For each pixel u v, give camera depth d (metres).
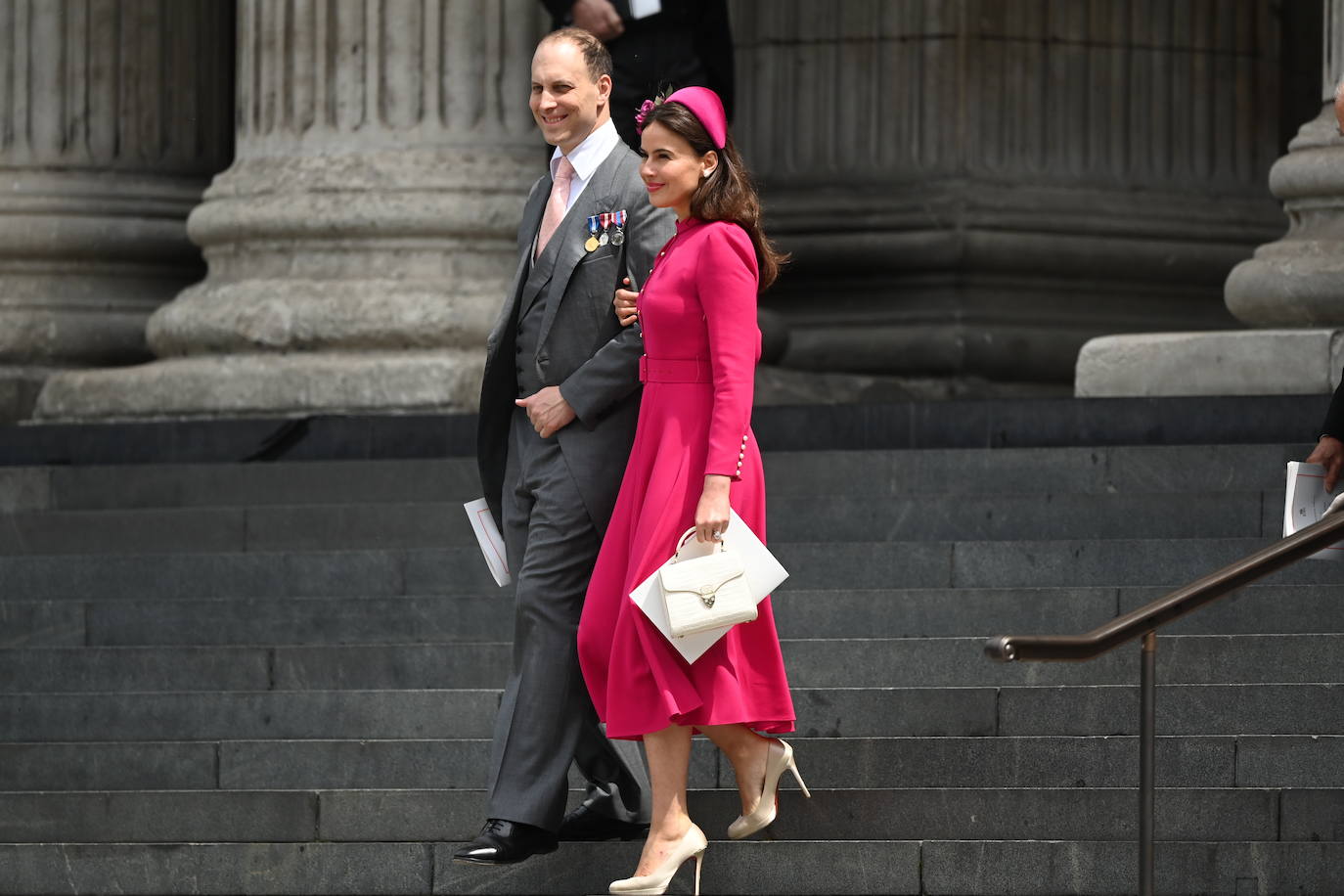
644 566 20.86
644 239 22.14
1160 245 52.59
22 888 23.72
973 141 52.53
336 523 33.41
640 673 20.91
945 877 22.28
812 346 52.41
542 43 22.88
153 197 50.56
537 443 22.36
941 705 24.72
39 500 35.88
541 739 21.67
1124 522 30.34
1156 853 22.00
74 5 50.59
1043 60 53.06
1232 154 54.53
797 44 54.16
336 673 27.59
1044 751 23.56
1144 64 53.78
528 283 22.73
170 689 27.84
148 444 39.25
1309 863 21.95
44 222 49.69
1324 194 38.75
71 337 49.38
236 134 47.84
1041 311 52.12
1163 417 34.72
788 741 23.88
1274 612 26.80
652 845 21.06
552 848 21.78
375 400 41.88
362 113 44.78
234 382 42.81
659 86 23.22
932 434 35.69
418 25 44.56
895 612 27.67
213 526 33.75
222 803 24.23
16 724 26.80
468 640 29.08
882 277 52.56
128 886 23.69
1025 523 30.66
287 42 45.28
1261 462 31.59
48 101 50.44
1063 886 22.17
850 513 31.11
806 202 53.09
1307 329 37.53
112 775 25.47
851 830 22.95
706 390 21.25
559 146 23.02
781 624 27.81
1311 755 23.27
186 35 51.78
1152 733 18.88
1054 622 27.39
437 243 43.91
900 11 53.09
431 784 24.95
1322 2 55.69
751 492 21.20
